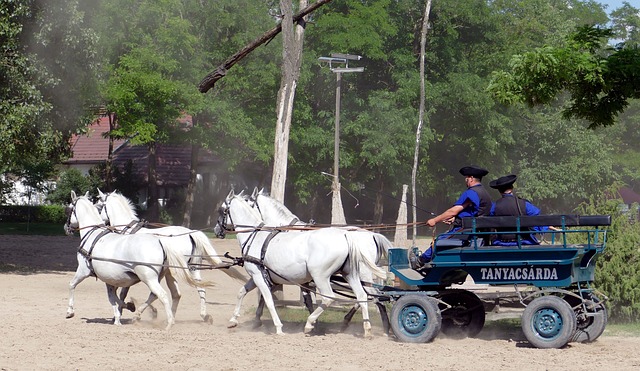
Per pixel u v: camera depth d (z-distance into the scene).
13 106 23.02
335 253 13.77
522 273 12.64
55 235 42.78
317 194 47.88
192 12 41.12
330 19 41.19
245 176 53.75
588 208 16.75
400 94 41.94
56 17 23.41
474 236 12.79
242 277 15.16
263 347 12.65
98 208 16.06
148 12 36.31
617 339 13.90
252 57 41.28
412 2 44.47
